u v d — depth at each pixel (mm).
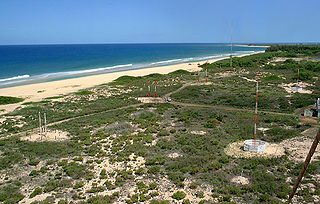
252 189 17406
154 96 49125
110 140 27828
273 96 44031
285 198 16406
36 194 17812
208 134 28438
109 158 23281
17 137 29078
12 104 46000
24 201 17000
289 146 24328
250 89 51281
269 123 31625
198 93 49750
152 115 36719
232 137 27109
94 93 54000
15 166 22250
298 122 31281
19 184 19188
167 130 30500
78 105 43906
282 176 18906
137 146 25406
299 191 16906
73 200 17031
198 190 17766
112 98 48656
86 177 19812
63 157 23828
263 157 22000
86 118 36219
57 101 47312
